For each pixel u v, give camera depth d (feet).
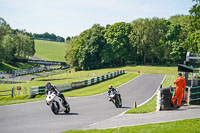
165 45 275.59
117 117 38.83
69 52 352.69
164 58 286.46
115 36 291.38
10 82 200.03
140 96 84.07
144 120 34.81
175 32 271.90
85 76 241.14
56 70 369.50
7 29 428.15
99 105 59.11
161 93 42.98
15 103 59.11
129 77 171.32
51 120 37.24
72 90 109.60
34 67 405.59
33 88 87.35
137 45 293.23
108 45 298.15
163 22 291.99
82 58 301.43
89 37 307.58
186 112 39.04
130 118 37.22
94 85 129.80
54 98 41.52
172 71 237.04
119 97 55.72
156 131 27.12
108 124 33.22
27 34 539.29
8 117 39.96
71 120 37.32
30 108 50.85
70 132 28.07
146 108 46.52
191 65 70.74
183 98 50.16
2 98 85.71
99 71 270.46
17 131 29.84
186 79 71.51
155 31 290.97
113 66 311.68
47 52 603.67
